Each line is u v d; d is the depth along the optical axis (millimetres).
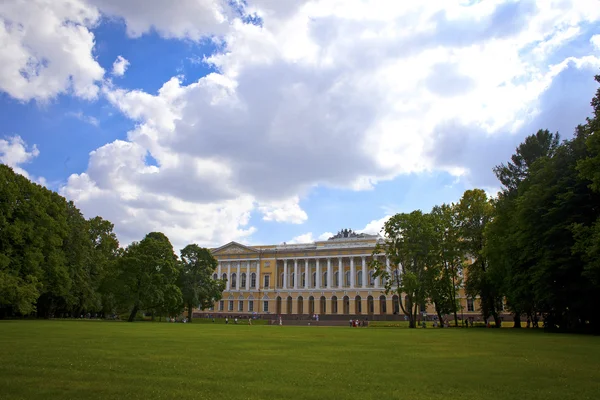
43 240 70812
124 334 36344
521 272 52000
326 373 15516
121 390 12148
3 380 13375
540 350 24766
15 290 61656
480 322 96438
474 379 14469
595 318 48344
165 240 95188
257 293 143000
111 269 85438
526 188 54906
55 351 21172
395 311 125562
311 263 141250
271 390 12352
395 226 77438
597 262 35781
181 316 131375
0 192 64000
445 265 76250
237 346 26438
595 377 15000
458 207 76312
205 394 11758
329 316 121750
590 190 44562
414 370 16500
